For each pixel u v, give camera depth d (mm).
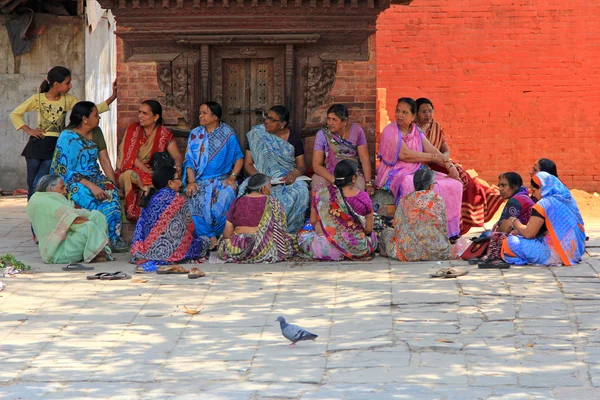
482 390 7211
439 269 10961
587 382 7348
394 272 10906
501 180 11828
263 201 11617
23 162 19172
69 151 12219
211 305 9664
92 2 19391
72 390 7379
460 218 12992
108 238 11961
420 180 11578
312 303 9656
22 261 11922
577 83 19750
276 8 12742
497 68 19781
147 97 12992
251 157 12766
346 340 8445
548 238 11039
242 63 13133
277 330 8797
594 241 12992
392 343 8312
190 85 12969
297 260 11695
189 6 12766
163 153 12562
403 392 7191
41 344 8484
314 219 11867
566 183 19938
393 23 19781
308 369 7746
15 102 19000
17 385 7492
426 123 13617
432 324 8781
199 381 7539
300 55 12953
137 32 12852
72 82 19062
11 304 9742
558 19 19641
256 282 10562
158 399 7156
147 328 8914
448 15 19734
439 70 19828
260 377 7586
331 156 12555
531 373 7551
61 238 11609
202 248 11781
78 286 10484
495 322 8805
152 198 11523
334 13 12766
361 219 11508
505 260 11055
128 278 10820
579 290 9789
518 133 19906
